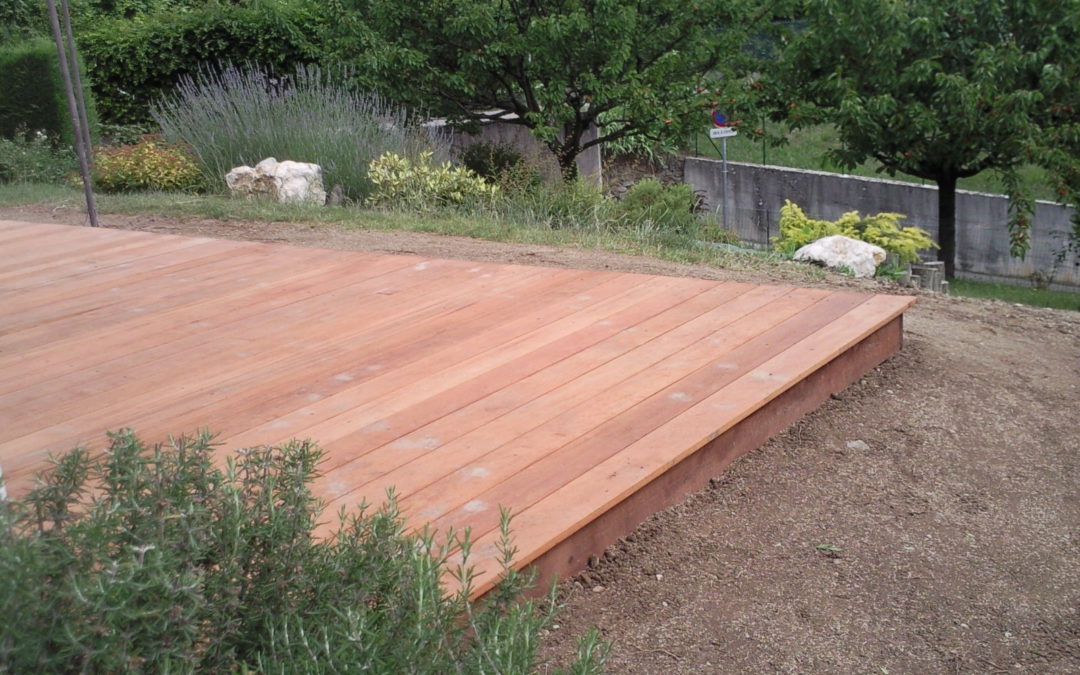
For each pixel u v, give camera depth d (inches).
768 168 700.0
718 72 557.6
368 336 177.9
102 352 173.5
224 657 66.9
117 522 63.1
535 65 515.8
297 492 74.0
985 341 217.5
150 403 146.9
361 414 140.2
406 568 73.3
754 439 148.6
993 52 436.1
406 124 499.2
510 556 82.2
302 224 342.0
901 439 157.2
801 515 131.9
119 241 271.1
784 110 508.1
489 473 120.5
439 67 532.7
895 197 639.1
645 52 534.6
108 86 602.9
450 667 68.8
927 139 476.4
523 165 440.8
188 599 63.1
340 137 427.5
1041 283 581.6
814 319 181.5
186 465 69.4
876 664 102.5
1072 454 156.5
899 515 133.9
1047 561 124.3
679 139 524.7
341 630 67.2
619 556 118.3
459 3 488.4
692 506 131.3
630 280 213.0
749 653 103.3
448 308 194.9
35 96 543.2
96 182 451.5
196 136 450.0
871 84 473.4
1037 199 604.1
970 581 118.8
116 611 57.7
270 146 431.2
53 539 60.9
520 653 69.3
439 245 304.5
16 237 281.4
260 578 71.7
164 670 57.7
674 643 104.2
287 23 601.6
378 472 121.2
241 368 162.1
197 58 610.2
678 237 335.3
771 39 585.3
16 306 206.4
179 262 243.6
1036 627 110.2
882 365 188.1
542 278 216.5
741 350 164.9
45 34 708.7
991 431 163.2
